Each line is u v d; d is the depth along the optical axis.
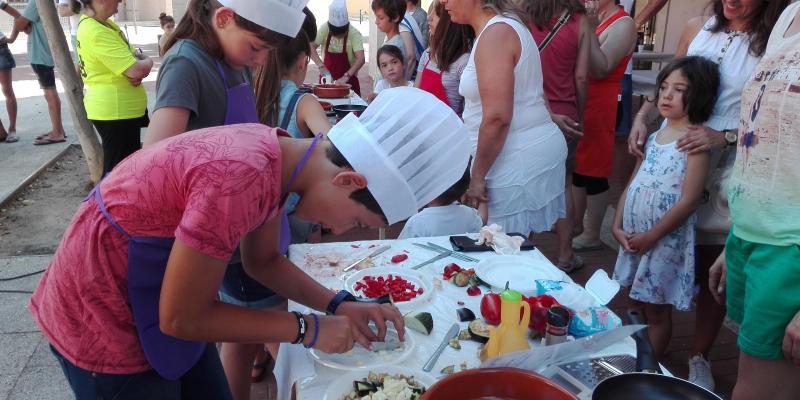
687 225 2.36
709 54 2.38
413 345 1.46
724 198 2.30
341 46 6.61
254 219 1.08
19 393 2.56
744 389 1.69
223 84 1.77
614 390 1.14
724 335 3.00
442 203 2.35
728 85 2.28
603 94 3.73
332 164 1.19
